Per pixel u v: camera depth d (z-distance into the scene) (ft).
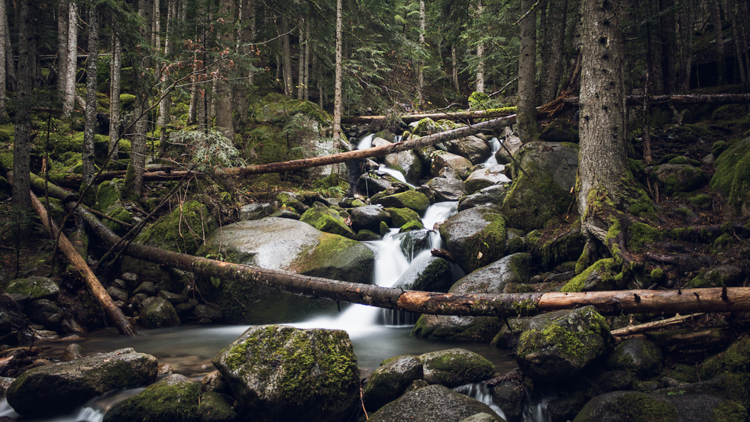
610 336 15.44
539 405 14.57
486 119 50.01
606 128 23.03
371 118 57.47
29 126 28.30
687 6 48.37
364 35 51.55
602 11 23.31
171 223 29.35
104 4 27.91
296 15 43.62
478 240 26.99
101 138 39.14
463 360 15.58
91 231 30.27
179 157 37.91
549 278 23.56
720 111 37.29
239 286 26.45
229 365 13.44
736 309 13.87
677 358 14.97
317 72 53.83
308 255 27.27
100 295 24.40
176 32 30.99
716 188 22.89
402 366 14.70
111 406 13.93
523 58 32.40
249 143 44.24
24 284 23.38
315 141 47.01
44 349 19.99
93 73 32.22
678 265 18.04
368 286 19.61
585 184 23.34
